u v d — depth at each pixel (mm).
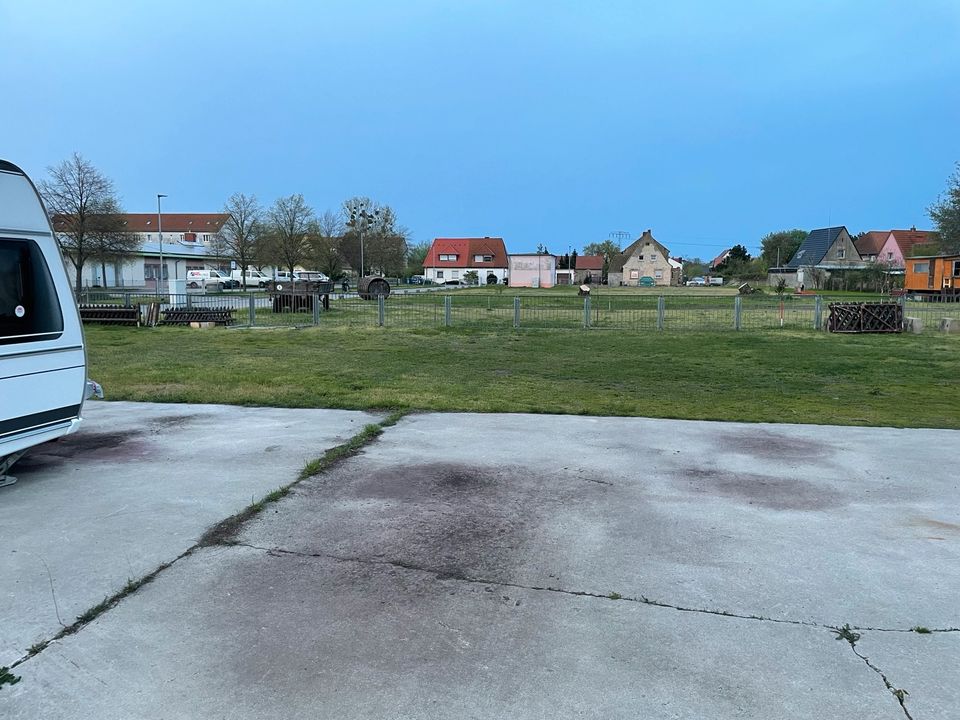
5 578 3584
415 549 4043
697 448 6574
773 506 4867
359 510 4680
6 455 5105
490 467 5781
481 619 3256
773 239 108812
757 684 2766
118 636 3061
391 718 2545
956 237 49312
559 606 3385
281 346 16312
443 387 10383
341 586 3562
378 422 7637
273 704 2617
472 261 108625
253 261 56875
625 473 5656
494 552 4016
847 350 16312
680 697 2680
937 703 2650
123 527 4301
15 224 5051
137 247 42750
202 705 2605
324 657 2926
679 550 4070
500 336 19297
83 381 5668
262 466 5734
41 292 5258
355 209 70750
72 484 5180
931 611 3361
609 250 123250
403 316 24984
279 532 4262
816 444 6781
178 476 5422
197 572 3691
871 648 3029
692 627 3197
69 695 2654
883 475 5668
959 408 9133
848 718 2561
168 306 23844
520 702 2645
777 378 11922
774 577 3717
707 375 12234
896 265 81000
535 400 9297
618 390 10469
